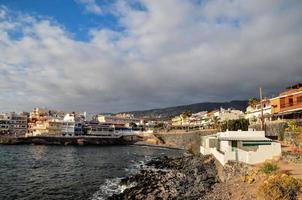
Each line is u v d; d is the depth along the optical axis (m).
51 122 192.62
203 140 87.69
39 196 41.06
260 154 39.50
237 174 37.53
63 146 161.88
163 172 56.12
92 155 105.25
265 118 92.00
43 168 68.56
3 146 150.00
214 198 30.98
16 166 71.31
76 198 39.75
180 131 185.75
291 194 23.77
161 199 33.44
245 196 28.30
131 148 150.75
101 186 47.25
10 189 45.09
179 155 109.44
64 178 55.06
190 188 38.34
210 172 50.44
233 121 100.56
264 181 27.78
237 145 52.19
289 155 37.72
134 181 49.09
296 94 76.56
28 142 172.00
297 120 66.19
